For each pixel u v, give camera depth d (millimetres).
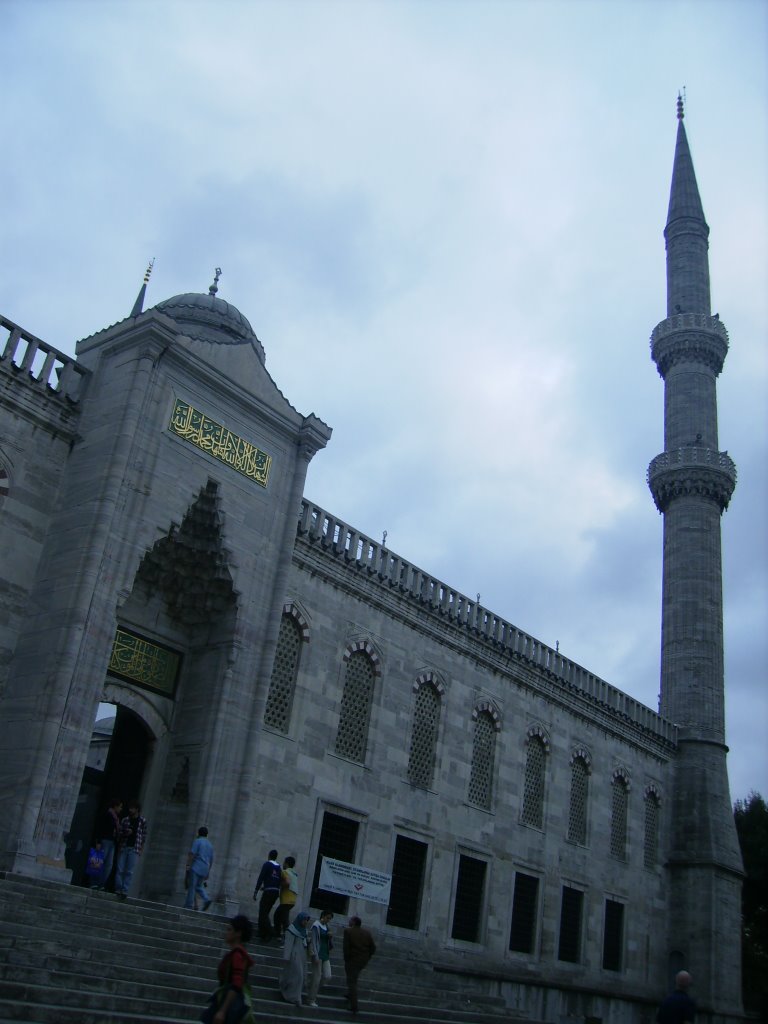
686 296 55938
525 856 34531
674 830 43844
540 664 37000
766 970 49250
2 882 17281
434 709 32656
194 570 25031
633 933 39594
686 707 46375
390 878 28969
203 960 17656
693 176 60125
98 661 21094
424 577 33188
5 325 22797
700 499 50375
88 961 14914
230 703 24141
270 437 26562
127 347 24031
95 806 24625
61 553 22000
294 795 26875
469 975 30609
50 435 23219
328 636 29172
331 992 20047
